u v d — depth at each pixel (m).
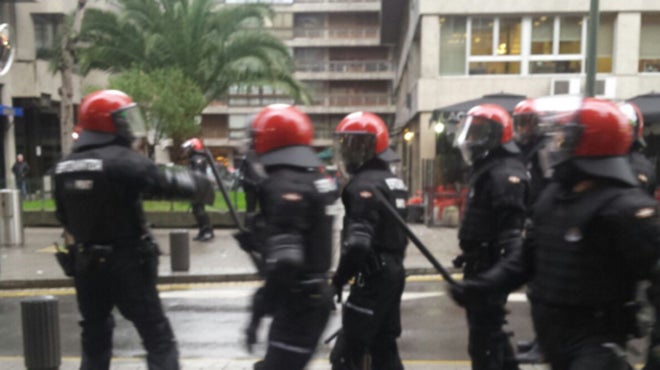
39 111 29.52
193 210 13.05
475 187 4.18
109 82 18.19
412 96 22.83
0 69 10.54
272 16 21.58
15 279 9.21
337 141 4.08
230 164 52.78
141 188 3.59
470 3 18.58
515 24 18.88
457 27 19.00
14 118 26.89
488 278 3.05
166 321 3.88
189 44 19.48
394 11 30.44
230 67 20.16
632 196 2.45
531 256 2.95
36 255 11.27
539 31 18.83
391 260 3.97
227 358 5.57
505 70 19.02
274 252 2.93
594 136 2.50
